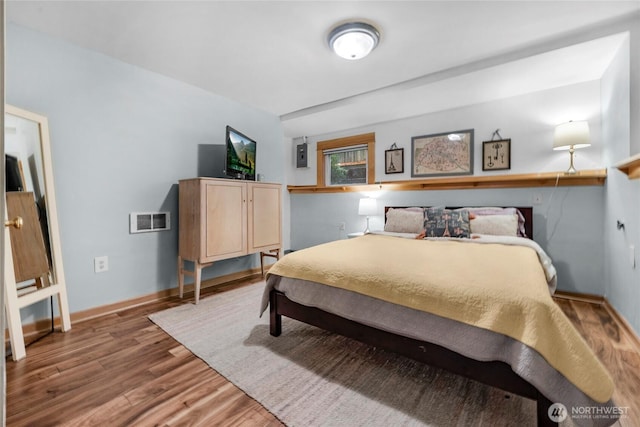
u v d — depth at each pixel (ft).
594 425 3.40
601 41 6.98
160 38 7.23
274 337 6.68
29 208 6.42
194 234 8.93
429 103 11.10
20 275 6.13
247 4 6.01
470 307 4.25
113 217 8.21
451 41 7.37
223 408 4.40
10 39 6.47
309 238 16.17
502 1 5.92
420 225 10.78
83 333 6.84
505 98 10.58
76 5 5.99
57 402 4.52
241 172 10.77
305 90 10.53
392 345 5.00
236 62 8.45
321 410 4.35
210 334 6.82
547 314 3.79
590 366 3.54
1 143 1.62
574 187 9.34
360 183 14.79
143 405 4.46
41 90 6.91
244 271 12.09
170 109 9.51
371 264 5.76
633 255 6.44
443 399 4.57
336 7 6.10
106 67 8.02
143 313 8.09
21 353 5.75
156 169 9.17
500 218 9.53
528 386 3.82
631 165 6.16
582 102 9.28
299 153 16.62
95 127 7.82
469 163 11.34
